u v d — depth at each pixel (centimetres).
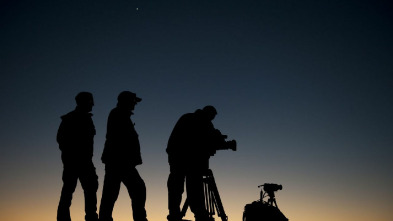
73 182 565
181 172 609
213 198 655
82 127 572
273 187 695
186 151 611
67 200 559
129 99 591
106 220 560
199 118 632
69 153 564
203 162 619
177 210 603
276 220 643
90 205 568
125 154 568
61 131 570
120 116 579
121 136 571
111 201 566
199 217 599
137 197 571
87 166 570
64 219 553
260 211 653
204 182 659
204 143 620
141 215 570
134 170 577
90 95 591
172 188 608
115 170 564
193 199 602
